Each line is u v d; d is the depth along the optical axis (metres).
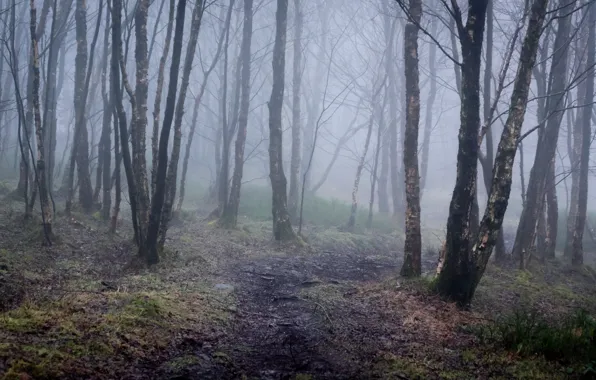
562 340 6.66
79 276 9.10
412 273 10.69
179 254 11.85
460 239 9.02
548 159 14.59
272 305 8.80
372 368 5.96
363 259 15.36
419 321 7.95
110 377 4.82
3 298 6.97
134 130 10.98
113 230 12.86
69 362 4.79
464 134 8.95
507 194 8.78
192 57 11.09
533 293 11.37
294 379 5.53
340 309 8.55
